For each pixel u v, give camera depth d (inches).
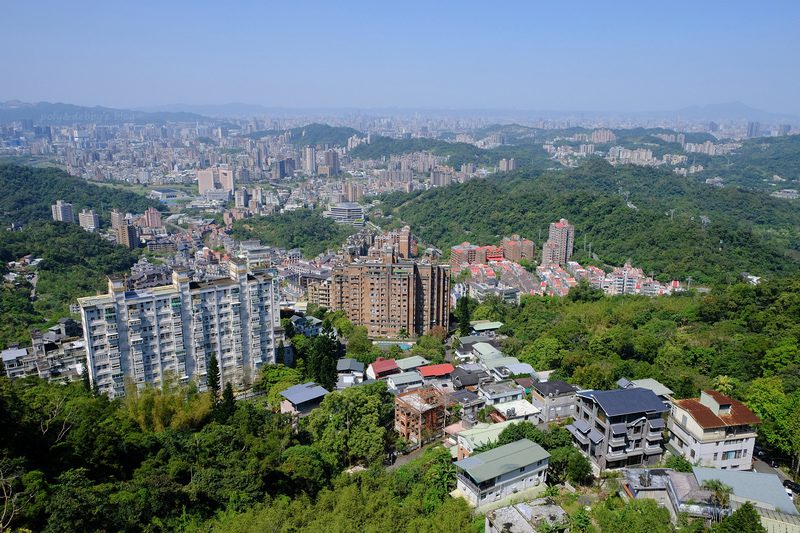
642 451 5398.6
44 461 4877.0
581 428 5575.8
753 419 5236.2
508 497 5022.1
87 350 7573.8
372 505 4808.1
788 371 6884.8
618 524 4185.5
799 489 5039.4
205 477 5137.8
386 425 7313.0
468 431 5940.0
